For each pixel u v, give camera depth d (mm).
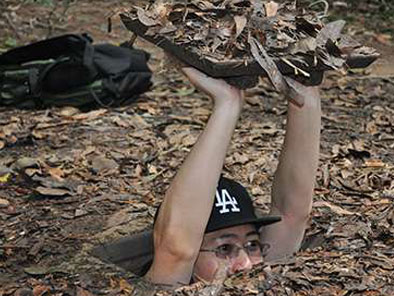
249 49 4145
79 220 5871
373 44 12062
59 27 12242
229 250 4629
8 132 7797
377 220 5523
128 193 6379
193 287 4371
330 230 5363
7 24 12141
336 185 6391
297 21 4391
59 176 6699
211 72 4141
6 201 6238
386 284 4402
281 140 7582
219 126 4285
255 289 4332
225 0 4398
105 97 8617
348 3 13922
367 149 7301
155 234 4477
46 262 5207
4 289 4828
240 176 6688
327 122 8188
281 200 4930
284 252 4938
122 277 4816
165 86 9484
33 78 8516
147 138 7652
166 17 4293
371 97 9188
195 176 4293
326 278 4434
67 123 8102
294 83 4441
